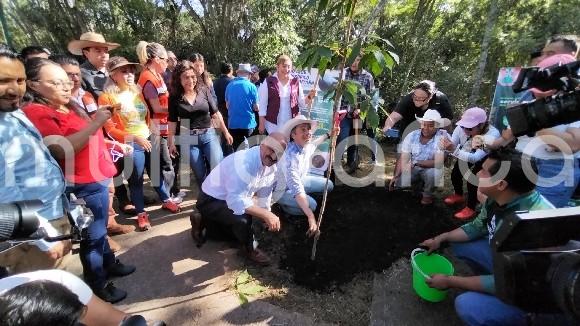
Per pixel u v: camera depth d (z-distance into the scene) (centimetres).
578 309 97
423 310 241
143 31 1312
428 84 373
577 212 121
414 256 258
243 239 284
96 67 338
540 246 123
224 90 532
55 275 111
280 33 1074
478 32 743
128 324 95
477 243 247
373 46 214
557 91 121
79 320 74
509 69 398
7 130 164
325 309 245
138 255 304
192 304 249
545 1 627
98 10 1277
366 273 280
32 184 172
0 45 157
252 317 237
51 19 1230
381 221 351
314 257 296
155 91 344
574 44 245
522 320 182
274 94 412
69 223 191
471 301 197
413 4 818
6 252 154
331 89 243
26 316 66
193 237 313
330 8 227
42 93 202
